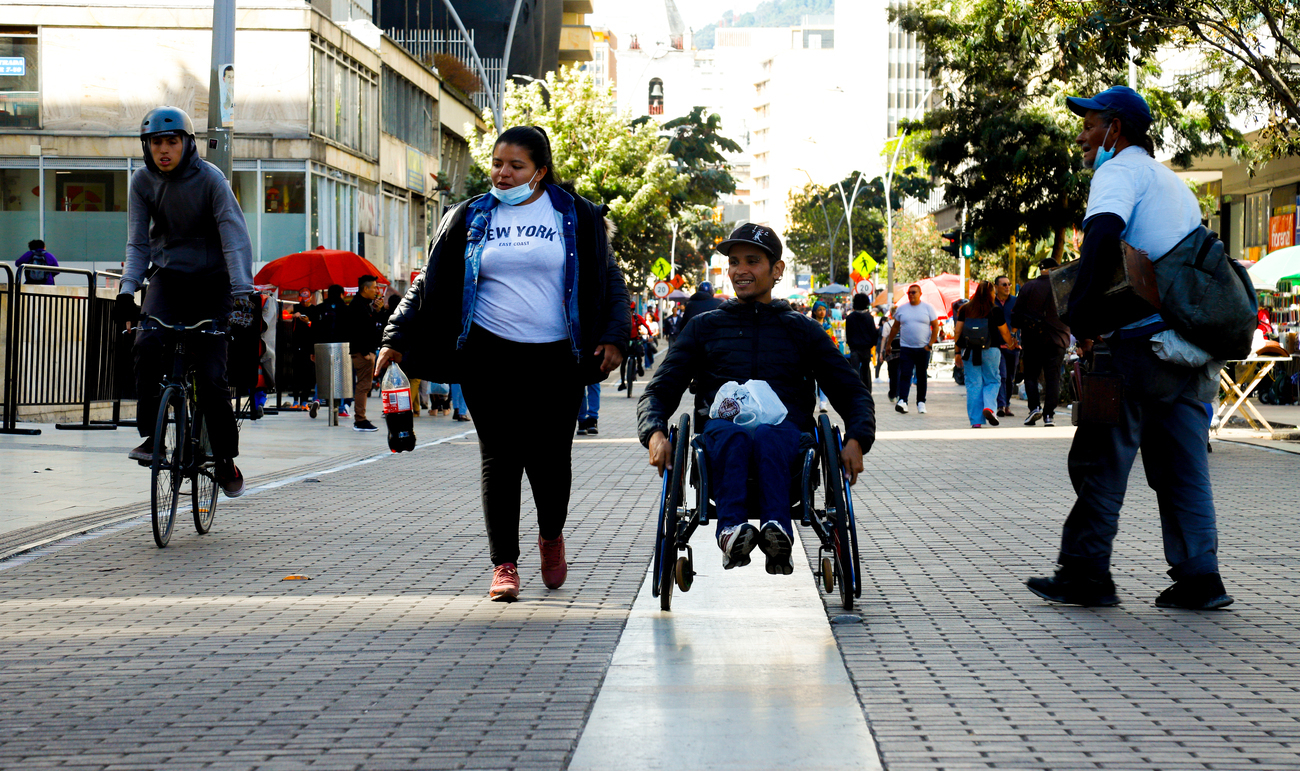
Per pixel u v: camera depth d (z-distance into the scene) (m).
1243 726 3.95
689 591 6.20
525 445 6.04
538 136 5.93
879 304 48.00
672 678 4.54
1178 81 21.05
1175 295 5.61
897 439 16.03
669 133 61.62
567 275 5.87
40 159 34.00
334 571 6.78
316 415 20.23
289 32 33.50
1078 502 5.88
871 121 175.25
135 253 7.72
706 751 3.71
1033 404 19.05
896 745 3.75
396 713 4.10
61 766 3.61
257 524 8.55
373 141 40.50
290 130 33.72
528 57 57.75
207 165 7.77
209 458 8.06
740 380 5.80
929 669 4.66
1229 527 8.27
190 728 3.96
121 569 6.82
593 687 4.41
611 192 38.62
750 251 5.85
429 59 51.44
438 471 12.15
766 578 6.56
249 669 4.68
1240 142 27.66
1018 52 29.14
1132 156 5.82
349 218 38.03
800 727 3.94
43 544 7.60
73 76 34.00
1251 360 15.59
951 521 8.66
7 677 4.59
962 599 5.99
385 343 5.91
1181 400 5.75
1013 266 37.97
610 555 7.28
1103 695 4.30
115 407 16.30
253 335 8.61
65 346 16.53
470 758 3.66
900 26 30.58
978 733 3.87
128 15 33.84
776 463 5.38
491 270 5.87
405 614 5.66
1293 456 13.14
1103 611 5.72
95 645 5.07
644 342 37.53
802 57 181.62
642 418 5.71
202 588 6.29
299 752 3.72
